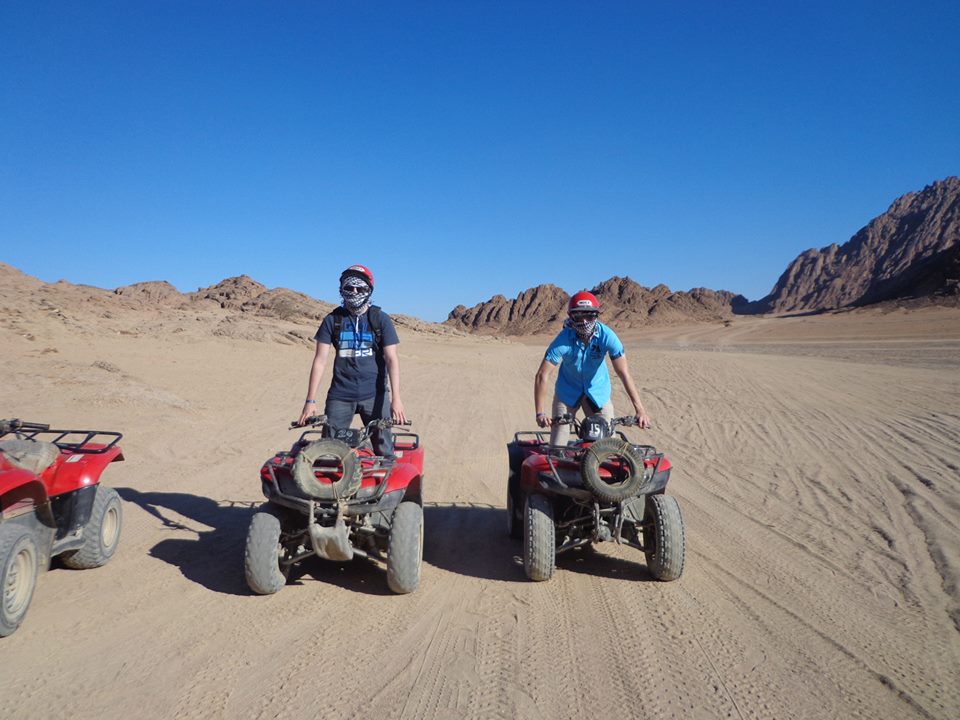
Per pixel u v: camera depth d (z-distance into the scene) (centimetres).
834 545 693
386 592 552
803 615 518
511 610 521
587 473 536
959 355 3862
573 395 688
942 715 382
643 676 422
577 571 615
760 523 772
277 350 3016
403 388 2250
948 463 1070
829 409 1697
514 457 686
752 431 1414
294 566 609
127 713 367
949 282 16562
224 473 988
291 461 540
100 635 459
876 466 1064
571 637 475
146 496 840
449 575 599
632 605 535
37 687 390
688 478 1004
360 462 516
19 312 2528
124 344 2520
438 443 1322
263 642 455
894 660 447
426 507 858
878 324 10600
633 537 611
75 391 1432
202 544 665
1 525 457
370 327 629
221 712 371
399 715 372
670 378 2491
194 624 480
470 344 6650
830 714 382
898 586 580
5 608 444
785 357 3850
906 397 1903
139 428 1255
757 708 387
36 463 514
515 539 718
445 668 427
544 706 386
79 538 566
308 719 367
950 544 691
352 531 543
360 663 430
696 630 489
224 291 9244
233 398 1784
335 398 634
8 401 1317
